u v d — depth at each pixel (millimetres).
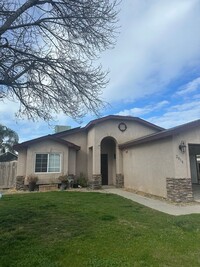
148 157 13953
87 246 5188
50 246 5188
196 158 20922
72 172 19047
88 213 8328
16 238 5715
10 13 6273
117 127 18953
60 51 7285
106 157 20469
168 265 4301
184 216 8031
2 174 19031
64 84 7250
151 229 6484
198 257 4664
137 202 11055
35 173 17672
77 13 6719
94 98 7465
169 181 11586
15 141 29047
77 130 20297
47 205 9773
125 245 5250
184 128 11195
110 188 17719
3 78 6715
